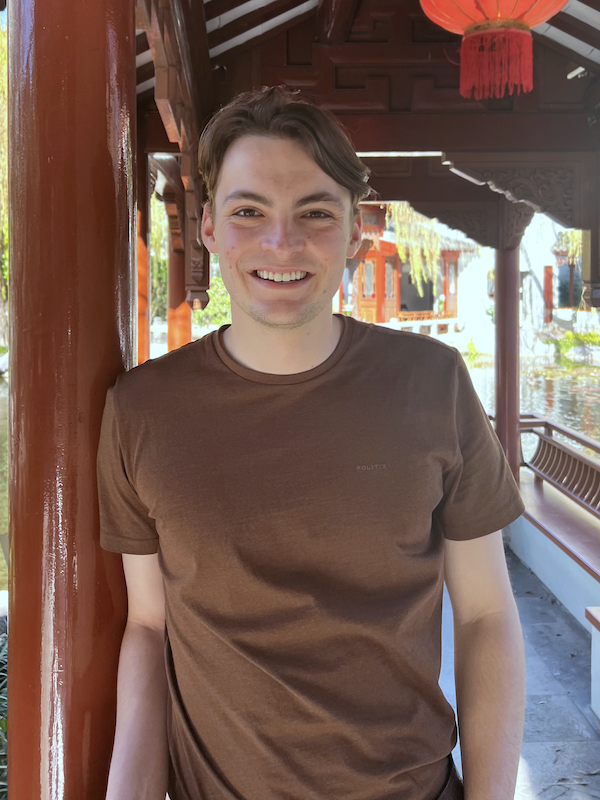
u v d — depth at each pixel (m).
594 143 4.71
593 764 3.36
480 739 1.15
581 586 4.93
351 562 1.08
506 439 6.66
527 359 20.91
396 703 1.10
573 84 4.70
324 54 4.55
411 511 1.08
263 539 1.06
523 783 3.22
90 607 1.20
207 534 1.06
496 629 1.18
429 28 4.55
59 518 1.18
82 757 1.21
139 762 1.11
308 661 1.07
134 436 1.11
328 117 1.08
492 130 4.67
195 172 4.03
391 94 4.61
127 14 1.22
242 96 1.12
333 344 1.15
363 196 1.15
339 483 1.07
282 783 1.06
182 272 7.09
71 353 1.17
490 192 6.18
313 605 1.05
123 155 1.21
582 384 18.11
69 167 1.16
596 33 4.28
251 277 1.08
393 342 1.16
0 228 9.45
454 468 1.15
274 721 1.06
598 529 5.42
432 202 6.17
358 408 1.09
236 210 1.08
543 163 4.72
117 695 1.20
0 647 3.22
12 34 1.19
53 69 1.15
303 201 1.05
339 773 1.06
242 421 1.09
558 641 4.69
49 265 1.16
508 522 1.19
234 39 4.35
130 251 1.24
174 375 1.12
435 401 1.12
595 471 5.80
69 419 1.17
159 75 2.75
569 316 21.72
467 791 1.16
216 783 1.09
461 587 1.22
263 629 1.06
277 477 1.07
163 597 1.21
